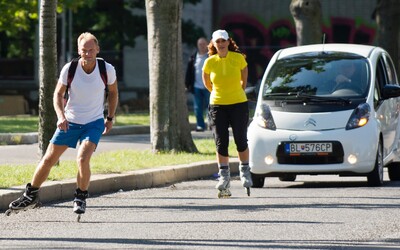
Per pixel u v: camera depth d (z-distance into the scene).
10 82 86.94
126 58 87.31
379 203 26.73
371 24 88.69
